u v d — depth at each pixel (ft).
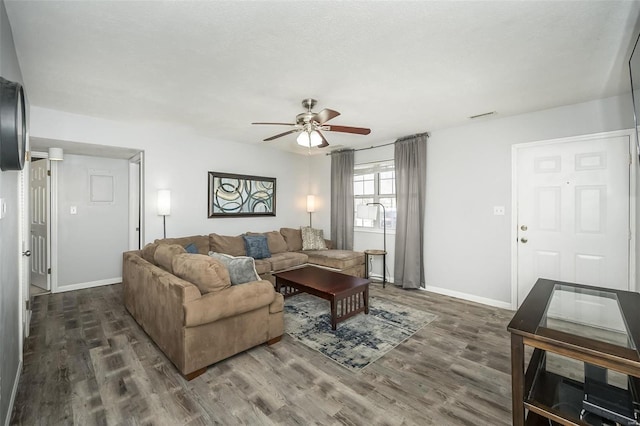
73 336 9.04
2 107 4.67
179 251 9.12
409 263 14.16
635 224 9.20
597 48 6.59
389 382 6.77
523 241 11.31
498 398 6.21
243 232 16.76
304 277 11.48
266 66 7.42
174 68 7.53
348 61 7.16
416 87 8.71
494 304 12.00
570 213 10.34
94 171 14.65
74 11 5.28
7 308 5.51
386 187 16.08
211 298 7.06
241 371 7.21
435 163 13.69
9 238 5.73
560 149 10.50
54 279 13.53
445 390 6.48
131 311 10.43
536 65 7.38
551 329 4.45
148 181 13.21
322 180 19.38
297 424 5.47
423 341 8.82
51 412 5.75
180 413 5.74
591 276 9.96
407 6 5.19
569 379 5.27
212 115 11.34
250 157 16.93
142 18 5.51
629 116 9.27
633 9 5.25
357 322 10.25
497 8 5.25
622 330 4.41
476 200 12.44
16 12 5.26
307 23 5.68
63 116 10.96
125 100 9.77
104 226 14.92
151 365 7.43
